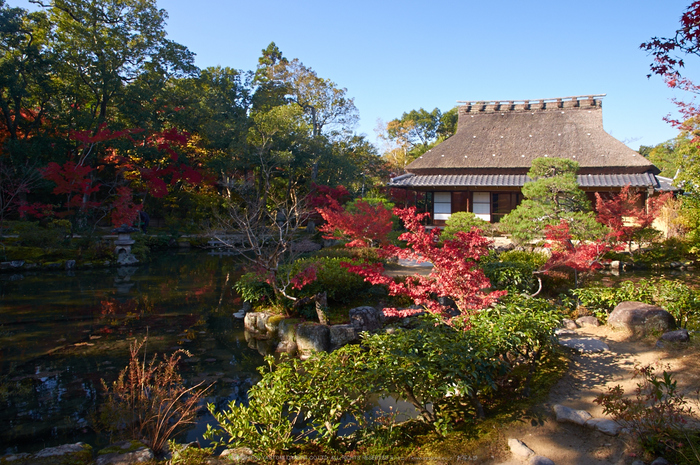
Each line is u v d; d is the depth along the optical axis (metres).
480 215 23.36
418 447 4.01
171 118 26.55
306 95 38.06
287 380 4.39
